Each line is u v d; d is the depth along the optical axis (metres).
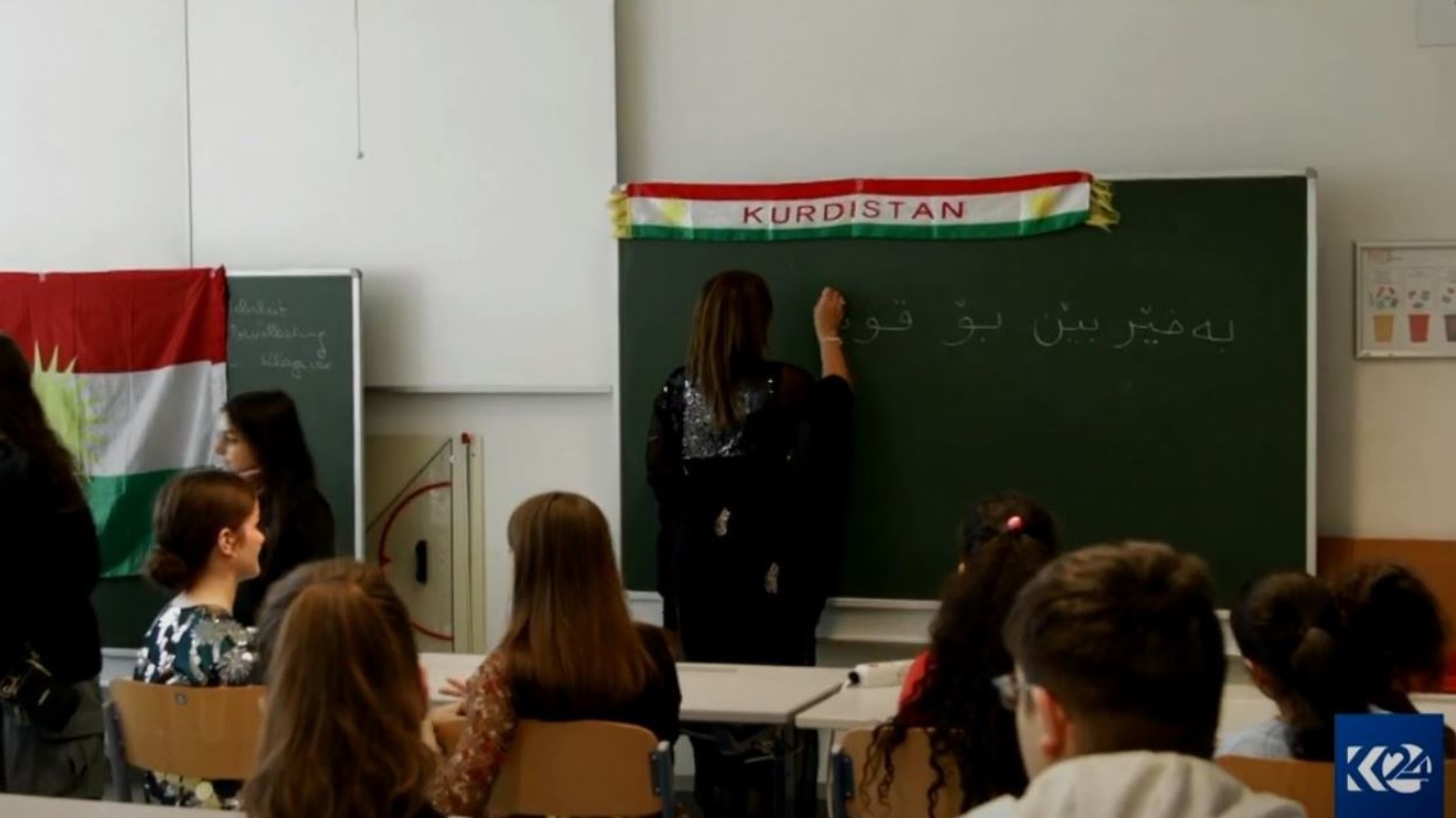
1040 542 2.60
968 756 2.27
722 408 4.13
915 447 4.46
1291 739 2.32
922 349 4.45
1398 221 4.27
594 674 2.58
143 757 2.84
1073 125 4.44
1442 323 4.26
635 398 4.62
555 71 4.73
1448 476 4.29
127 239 5.05
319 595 1.82
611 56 4.68
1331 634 2.29
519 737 2.58
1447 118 4.24
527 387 4.77
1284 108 4.32
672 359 4.59
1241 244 4.25
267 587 3.54
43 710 3.12
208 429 4.90
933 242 4.43
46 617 3.11
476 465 4.85
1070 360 4.36
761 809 4.20
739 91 4.63
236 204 4.97
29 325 4.98
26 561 3.07
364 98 4.87
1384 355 4.29
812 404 4.21
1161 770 1.25
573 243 4.73
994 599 2.29
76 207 5.08
